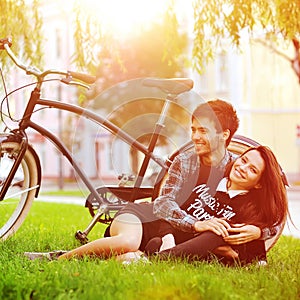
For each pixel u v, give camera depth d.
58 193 33.56
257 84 51.62
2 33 10.98
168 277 5.86
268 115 52.53
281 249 9.17
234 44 10.73
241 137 7.16
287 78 52.53
